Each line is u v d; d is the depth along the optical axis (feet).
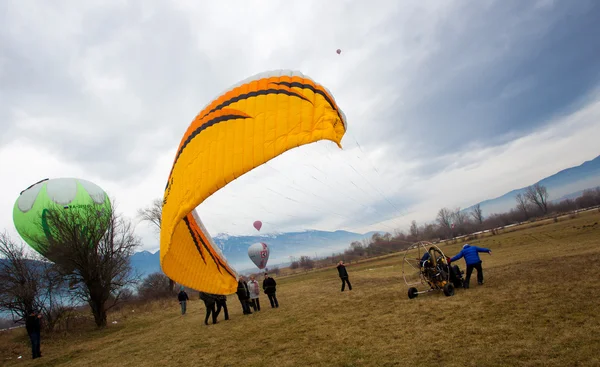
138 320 66.85
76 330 62.75
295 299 52.06
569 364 15.67
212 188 23.21
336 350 23.30
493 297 30.25
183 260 29.96
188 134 26.86
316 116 24.25
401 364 18.85
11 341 60.29
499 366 16.62
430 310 29.63
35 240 66.23
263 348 27.12
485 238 129.08
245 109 24.79
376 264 108.99
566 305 24.38
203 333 38.04
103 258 67.15
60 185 69.10
